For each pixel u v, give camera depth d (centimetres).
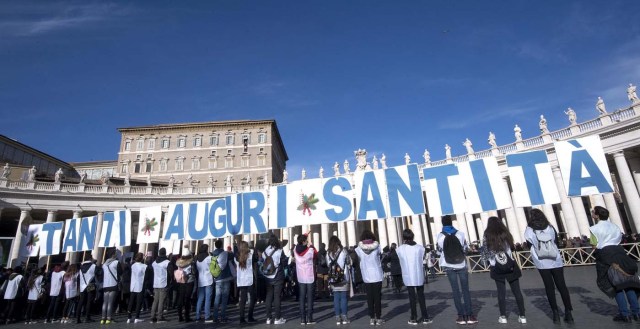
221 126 6372
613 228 629
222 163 6181
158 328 875
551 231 632
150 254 1268
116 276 1038
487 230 674
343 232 3300
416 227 2944
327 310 1004
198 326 862
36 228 1866
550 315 684
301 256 820
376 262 734
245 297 860
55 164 5522
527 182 1029
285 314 984
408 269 708
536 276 1416
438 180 1112
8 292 1168
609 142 2302
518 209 2623
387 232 3108
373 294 725
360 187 1189
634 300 591
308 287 805
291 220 1265
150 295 1312
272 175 6184
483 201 1056
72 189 3481
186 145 6288
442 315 775
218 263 895
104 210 3531
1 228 4069
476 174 1081
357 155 3094
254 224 1369
